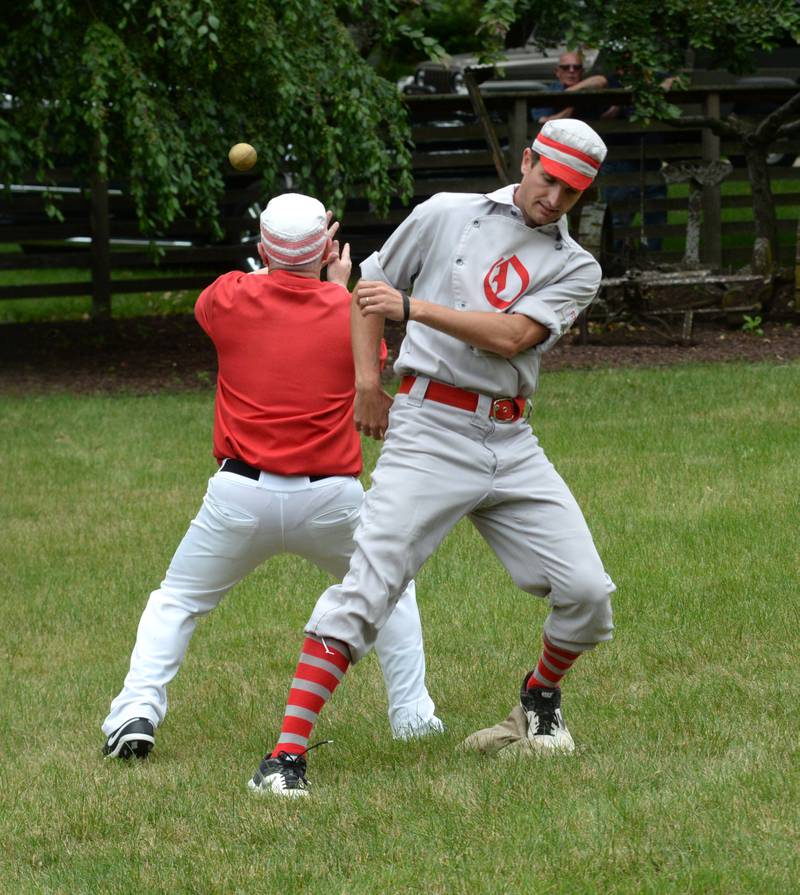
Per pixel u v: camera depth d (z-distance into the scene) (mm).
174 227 58188
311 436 15969
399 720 16781
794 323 50375
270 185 45094
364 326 14953
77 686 19625
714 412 35844
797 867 11875
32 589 24609
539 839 12625
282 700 18703
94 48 40812
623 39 49281
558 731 15711
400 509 14562
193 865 12672
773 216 51000
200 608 16797
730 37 49938
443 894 11789
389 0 46469
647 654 19375
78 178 45688
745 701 16984
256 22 42125
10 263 56688
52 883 12586
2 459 34375
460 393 14656
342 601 14594
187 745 17078
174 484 31734
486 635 21062
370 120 44531
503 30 48656
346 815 13625
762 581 22406
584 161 14141
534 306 14398
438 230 14797
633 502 27844
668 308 48625
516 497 14867
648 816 13062
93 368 48688
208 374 46625
